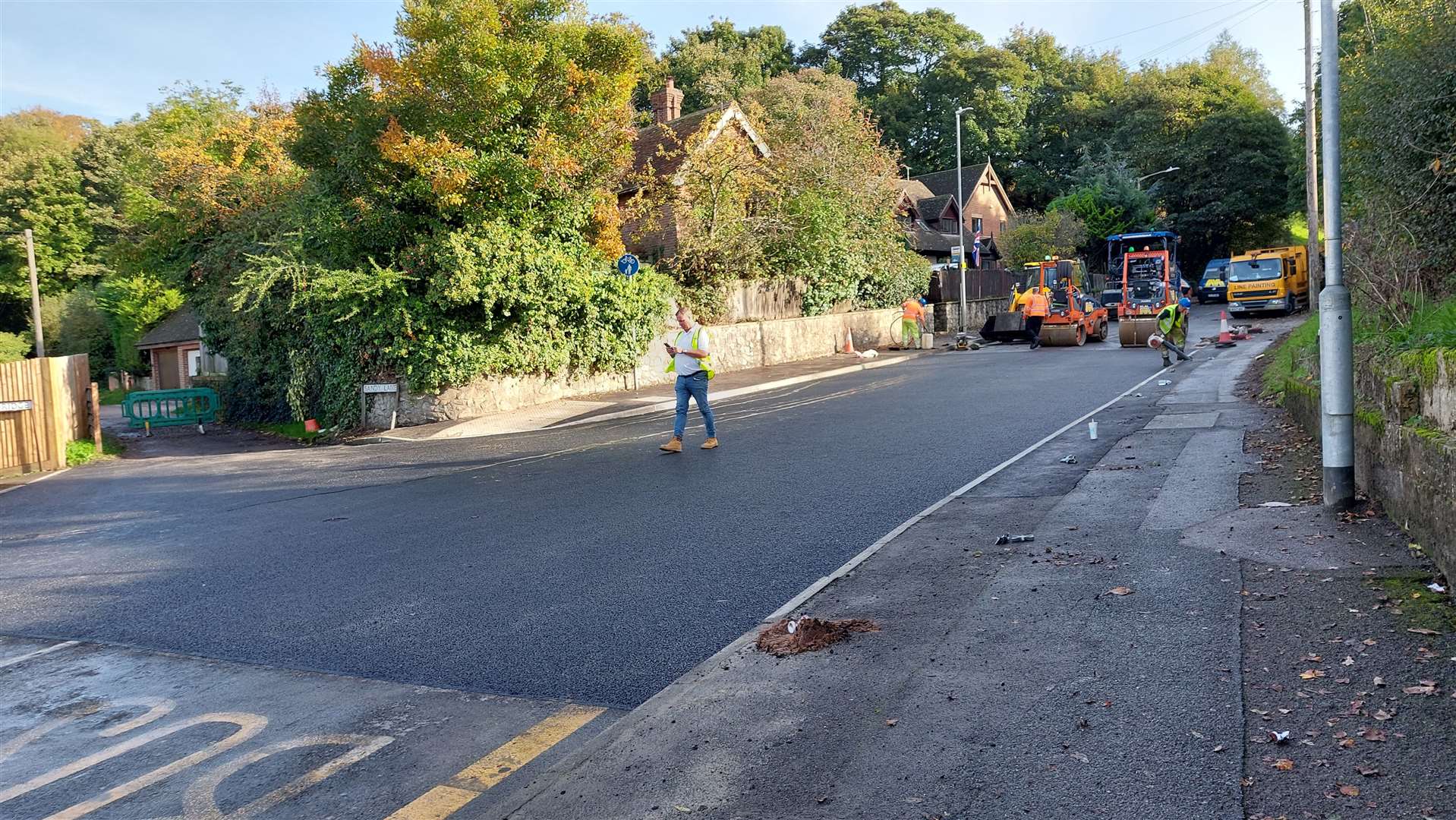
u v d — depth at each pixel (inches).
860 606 223.9
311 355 863.1
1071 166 2496.3
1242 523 267.6
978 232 2043.6
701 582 267.4
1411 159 322.0
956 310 1481.3
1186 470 355.3
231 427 1009.5
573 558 303.0
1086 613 205.2
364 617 255.9
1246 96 2400.3
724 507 365.1
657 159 1168.2
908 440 503.5
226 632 251.8
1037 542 268.1
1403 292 334.0
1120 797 130.5
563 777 148.7
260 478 547.2
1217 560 235.1
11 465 649.6
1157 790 131.7
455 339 754.2
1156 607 205.0
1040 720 155.5
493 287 740.0
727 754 152.3
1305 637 180.9
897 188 1392.7
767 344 1079.6
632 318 888.3
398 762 168.2
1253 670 168.2
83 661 235.1
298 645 236.5
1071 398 633.6
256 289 853.2
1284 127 2336.4
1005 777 138.3
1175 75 2415.1
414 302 754.2
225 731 186.2
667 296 941.8
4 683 221.3
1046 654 183.3
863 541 301.7
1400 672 162.1
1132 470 365.4
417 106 751.1
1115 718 154.2
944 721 157.9
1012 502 330.3
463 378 759.7
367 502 434.0
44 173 1972.2
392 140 722.8
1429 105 308.5
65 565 344.5
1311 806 124.9
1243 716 151.2
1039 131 2593.5
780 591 255.6
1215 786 131.4
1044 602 214.7
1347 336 271.6
